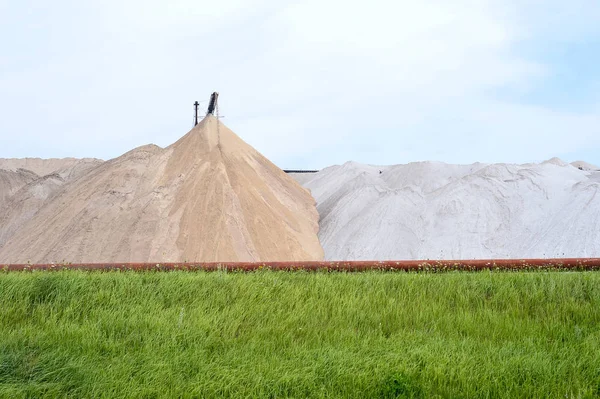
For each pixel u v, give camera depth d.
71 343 6.49
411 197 37.06
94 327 6.91
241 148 42.16
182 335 6.72
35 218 36.66
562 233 29.20
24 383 5.36
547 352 6.34
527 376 5.57
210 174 35.19
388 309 7.85
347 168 49.94
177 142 42.28
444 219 33.47
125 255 29.20
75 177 44.34
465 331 7.14
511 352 6.23
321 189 47.28
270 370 5.62
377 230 33.91
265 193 37.22
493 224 32.41
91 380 5.46
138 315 7.41
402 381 5.36
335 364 5.79
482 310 7.94
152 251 29.31
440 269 11.42
